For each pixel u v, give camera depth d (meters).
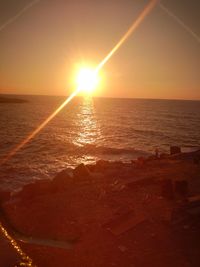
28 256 7.52
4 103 158.12
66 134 49.00
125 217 9.13
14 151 31.95
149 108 158.25
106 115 102.31
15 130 51.62
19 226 9.17
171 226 8.66
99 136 47.66
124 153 33.00
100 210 9.95
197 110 144.75
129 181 12.86
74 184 13.33
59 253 7.61
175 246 7.71
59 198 11.28
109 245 7.83
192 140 45.28
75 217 9.48
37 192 12.32
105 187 12.46
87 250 7.66
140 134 51.19
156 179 13.33
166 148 37.28
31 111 110.19
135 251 7.53
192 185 12.59
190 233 8.32
